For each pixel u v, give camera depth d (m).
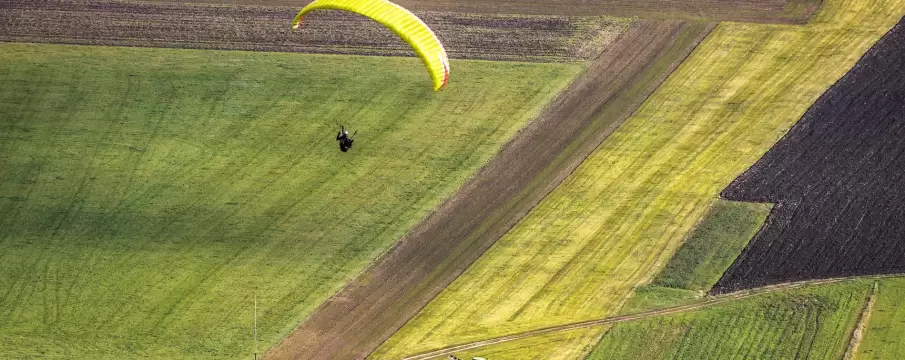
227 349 186.50
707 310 192.38
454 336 189.12
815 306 193.12
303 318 192.88
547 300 195.50
